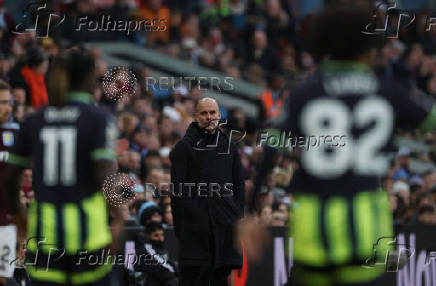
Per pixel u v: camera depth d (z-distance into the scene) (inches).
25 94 1413.6
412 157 2164.1
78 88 701.9
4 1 2039.9
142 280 1125.1
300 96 597.0
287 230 1212.5
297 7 2573.8
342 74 599.2
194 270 1075.3
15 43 1622.8
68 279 689.0
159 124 1612.9
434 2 2623.0
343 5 611.8
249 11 2279.8
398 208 1461.6
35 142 697.6
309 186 593.6
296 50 2255.2
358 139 588.4
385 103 593.0
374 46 607.5
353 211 583.8
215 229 1066.7
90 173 689.6
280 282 1210.6
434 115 598.9
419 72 2321.6
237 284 1202.0
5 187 716.7
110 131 693.3
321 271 594.6
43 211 689.0
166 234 1169.4
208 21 2255.2
